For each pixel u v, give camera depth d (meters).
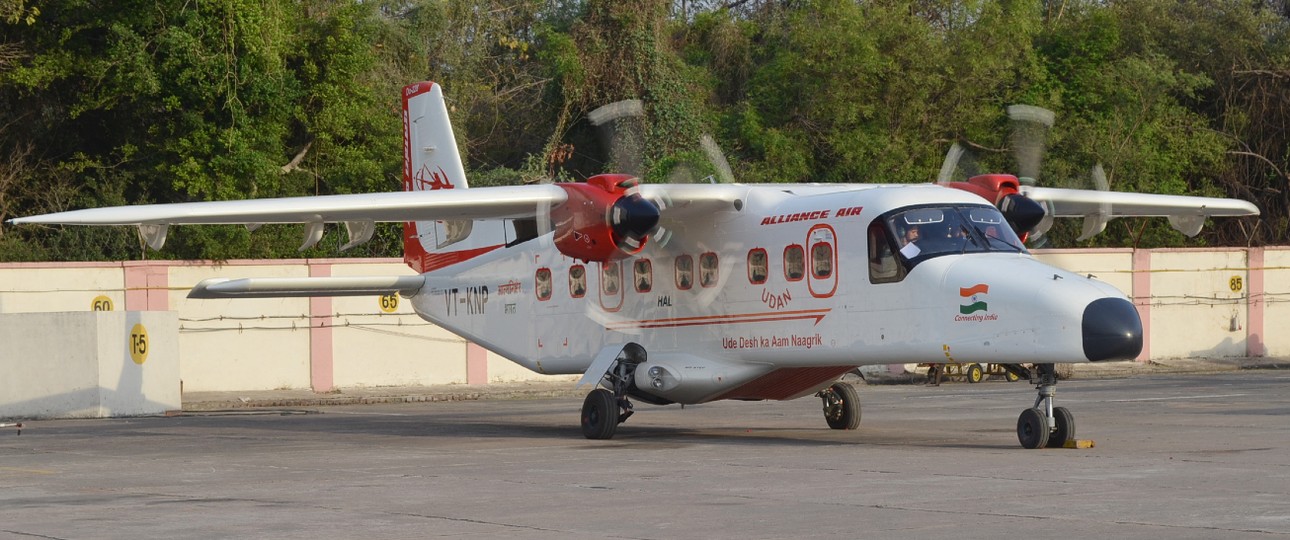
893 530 9.52
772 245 17.38
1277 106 48.88
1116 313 14.44
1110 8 49.75
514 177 43.22
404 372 34.41
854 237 16.45
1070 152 45.72
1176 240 46.88
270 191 37.53
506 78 49.25
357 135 40.81
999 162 45.69
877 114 45.12
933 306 15.68
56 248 35.25
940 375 34.78
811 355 16.97
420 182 23.06
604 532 9.63
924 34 45.56
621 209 16.97
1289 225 48.44
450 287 22.31
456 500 11.52
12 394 25.48
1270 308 42.69
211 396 31.75
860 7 47.12
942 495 11.38
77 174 37.47
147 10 34.94
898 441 17.42
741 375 17.91
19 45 35.47
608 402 18.53
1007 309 15.02
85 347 25.55
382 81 41.81
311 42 38.31
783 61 46.16
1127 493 11.40
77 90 36.47
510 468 14.27
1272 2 52.25
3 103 36.81
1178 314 41.38
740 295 17.73
